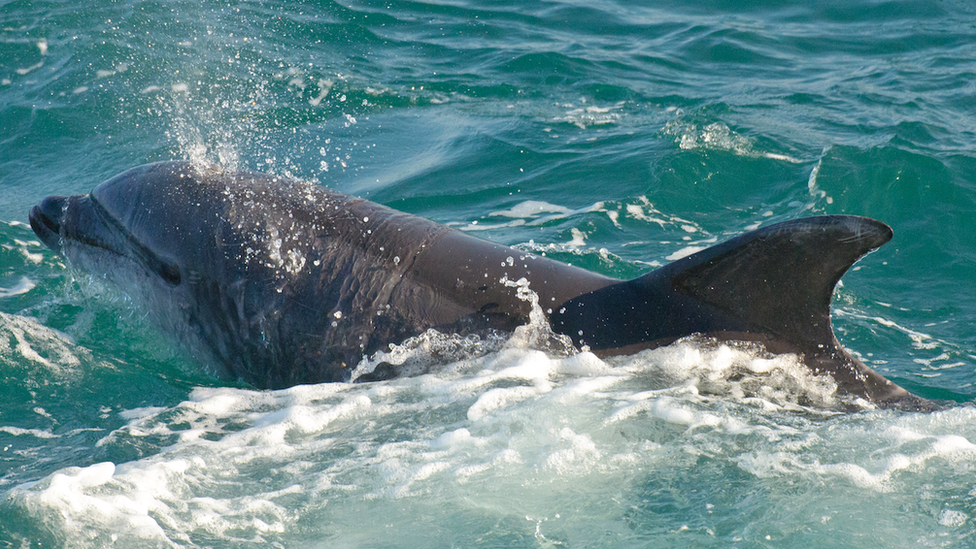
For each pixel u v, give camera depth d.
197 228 22.77
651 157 39.31
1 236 32.19
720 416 18.36
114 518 15.95
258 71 48.97
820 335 19.06
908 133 41.25
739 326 19.41
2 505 15.95
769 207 35.66
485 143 41.53
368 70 50.16
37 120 44.28
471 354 20.52
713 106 44.81
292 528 15.97
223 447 18.72
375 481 17.17
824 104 45.75
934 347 26.14
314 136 42.50
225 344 22.61
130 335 24.75
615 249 32.06
